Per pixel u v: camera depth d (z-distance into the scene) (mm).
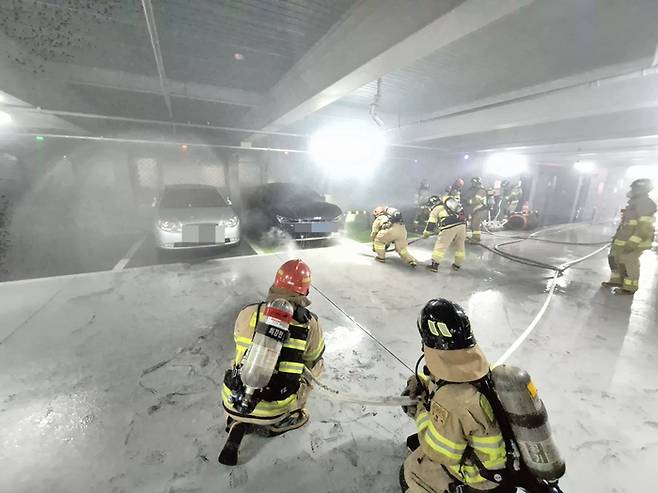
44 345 2643
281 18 3285
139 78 5297
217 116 8469
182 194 6301
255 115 7602
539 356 2682
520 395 888
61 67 4746
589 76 4645
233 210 6023
